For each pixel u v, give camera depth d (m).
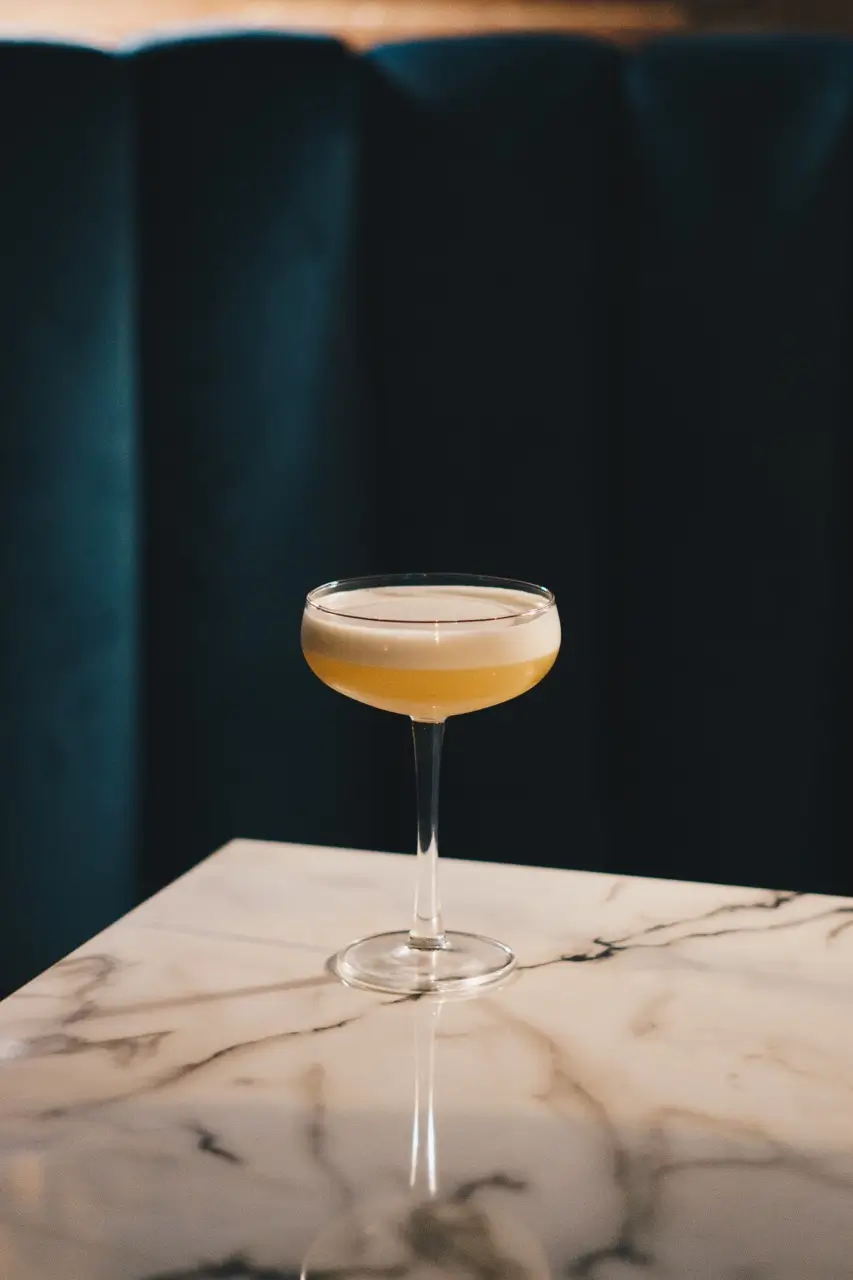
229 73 1.36
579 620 1.40
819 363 1.36
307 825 1.43
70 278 1.38
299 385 1.39
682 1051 0.84
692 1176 0.76
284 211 1.37
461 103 1.36
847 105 1.33
